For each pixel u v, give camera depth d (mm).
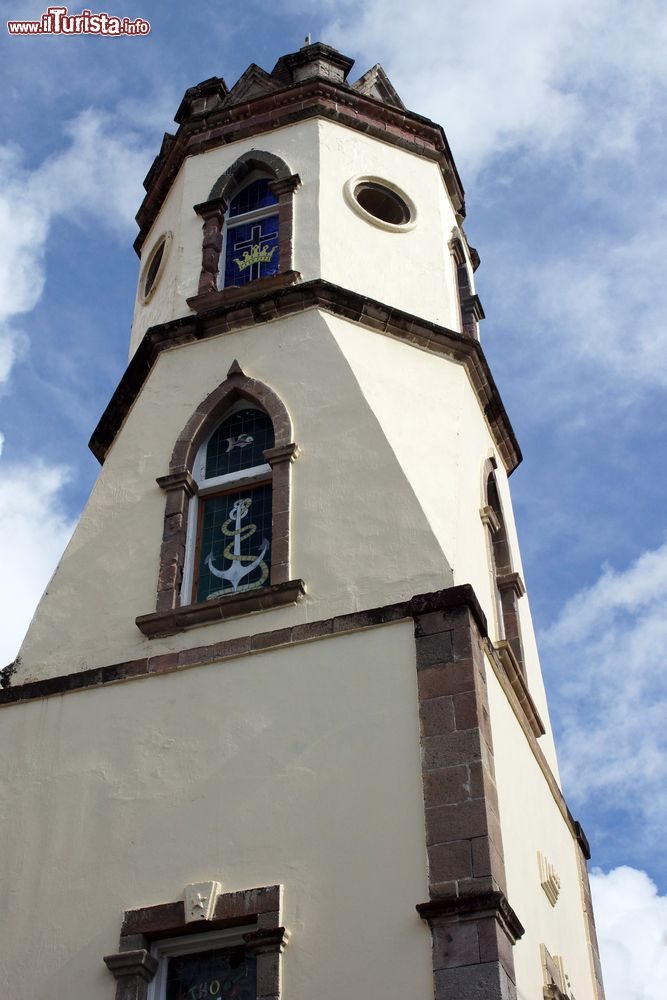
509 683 17312
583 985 18484
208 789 15109
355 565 16703
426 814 13977
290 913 13766
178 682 16234
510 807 15680
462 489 18500
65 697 16688
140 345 20828
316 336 19703
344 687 15352
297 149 22906
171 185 24219
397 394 19312
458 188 25047
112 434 21344
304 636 15992
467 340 20672
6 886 15109
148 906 14391
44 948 14469
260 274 21562
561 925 17766
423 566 16469
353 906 13594
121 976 13930
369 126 23656
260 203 22734
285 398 19016
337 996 13008
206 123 24000
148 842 14930
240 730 15469
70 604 17922
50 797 15766
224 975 13953
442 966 12820
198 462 19094
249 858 14367
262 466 18641
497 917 13047
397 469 17703
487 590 18406
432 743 14492
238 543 17984
